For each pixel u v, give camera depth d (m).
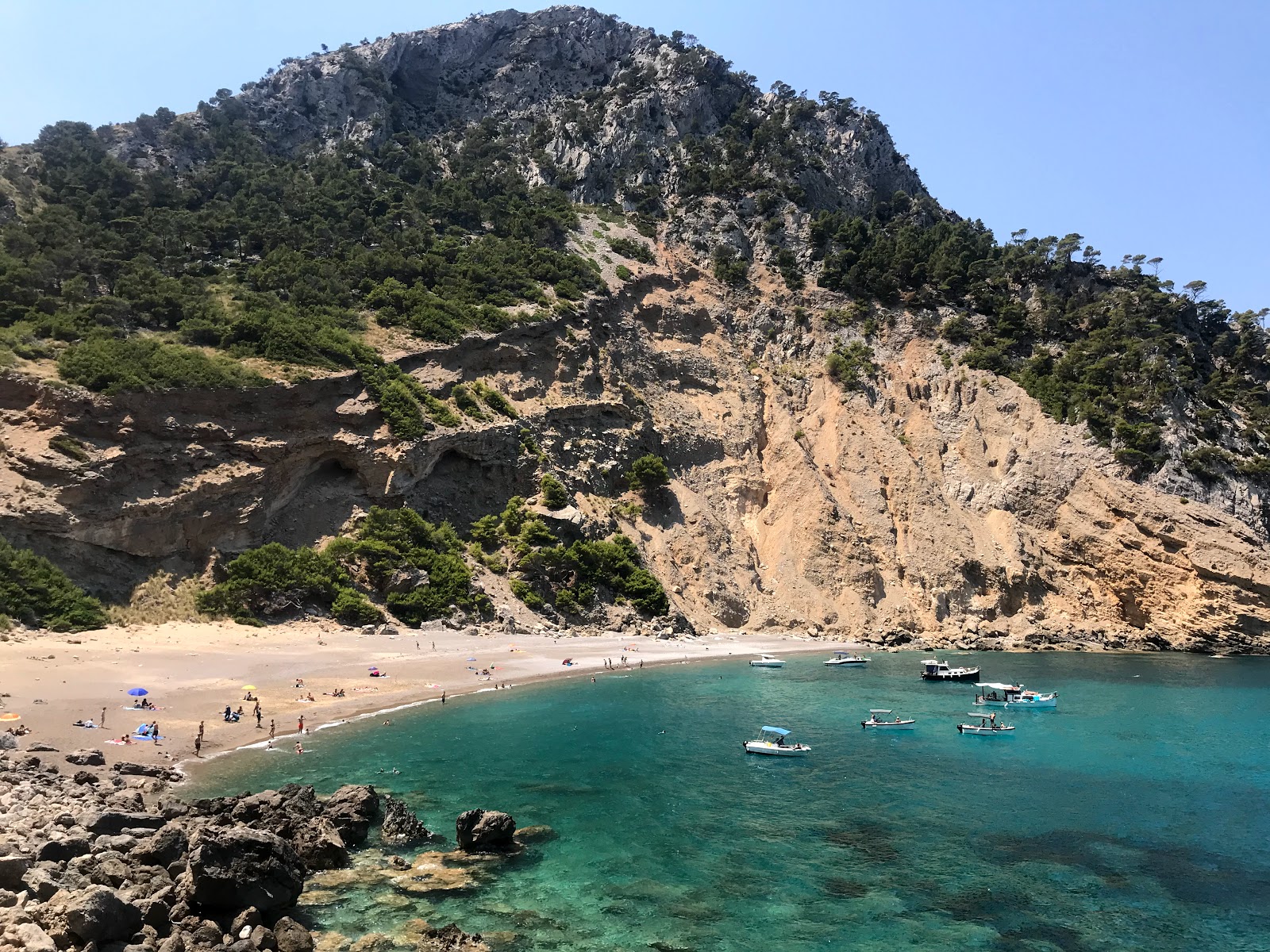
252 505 70.25
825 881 27.27
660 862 28.38
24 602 54.62
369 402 79.94
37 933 16.97
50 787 28.39
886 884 27.19
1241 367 128.12
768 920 24.22
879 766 41.69
